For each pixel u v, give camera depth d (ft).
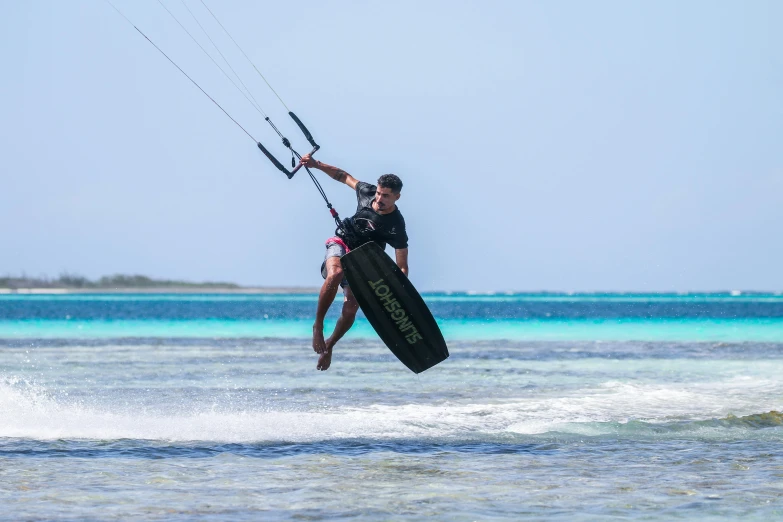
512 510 72.69
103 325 519.19
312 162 111.04
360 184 110.42
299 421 122.72
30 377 188.85
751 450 102.73
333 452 99.81
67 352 274.57
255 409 139.03
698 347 304.91
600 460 95.86
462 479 85.25
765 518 70.13
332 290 105.19
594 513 71.72
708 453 100.58
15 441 104.99
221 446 103.09
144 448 101.35
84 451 99.25
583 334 408.26
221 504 74.38
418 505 74.33
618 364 231.30
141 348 296.30
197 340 347.97
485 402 149.18
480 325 531.50
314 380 187.42
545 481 84.38
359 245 108.06
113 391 163.02
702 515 71.05
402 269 110.11
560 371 210.59
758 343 327.47
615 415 132.57
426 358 110.22
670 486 82.12
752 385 176.96
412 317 108.27
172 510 72.18
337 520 69.36
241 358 250.78
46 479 83.97
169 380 185.16
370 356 260.01
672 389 169.68
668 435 113.50
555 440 108.99
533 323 569.23
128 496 77.15
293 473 87.86
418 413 133.28
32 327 484.74
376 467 91.20
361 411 136.05
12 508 72.33
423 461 94.79
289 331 436.76
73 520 68.74
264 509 72.74
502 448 103.19
